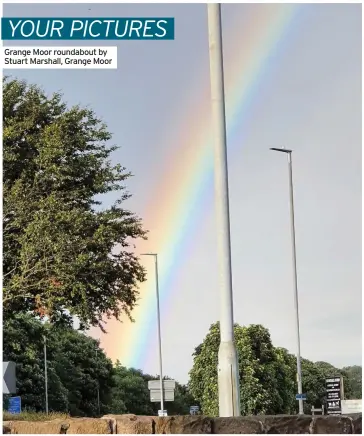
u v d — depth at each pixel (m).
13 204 22.84
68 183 24.23
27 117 24.42
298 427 8.30
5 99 24.34
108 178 24.05
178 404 90.44
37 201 23.23
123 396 95.88
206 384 56.69
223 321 9.63
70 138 23.97
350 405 43.31
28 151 24.27
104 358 85.62
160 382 46.50
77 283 22.14
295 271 37.22
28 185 23.48
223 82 10.23
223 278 9.73
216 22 10.37
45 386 62.53
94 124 24.55
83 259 22.00
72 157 24.17
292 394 64.38
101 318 24.03
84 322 23.66
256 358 60.94
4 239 22.83
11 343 36.38
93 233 23.16
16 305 23.33
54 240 22.28
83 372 81.56
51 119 25.05
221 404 9.45
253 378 58.16
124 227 23.72
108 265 22.81
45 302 22.30
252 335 61.31
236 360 9.55
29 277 22.45
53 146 23.56
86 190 24.17
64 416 14.00
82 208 23.70
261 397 57.97
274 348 62.03
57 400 67.25
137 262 24.33
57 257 21.92
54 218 22.56
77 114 24.33
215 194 9.98
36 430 8.82
